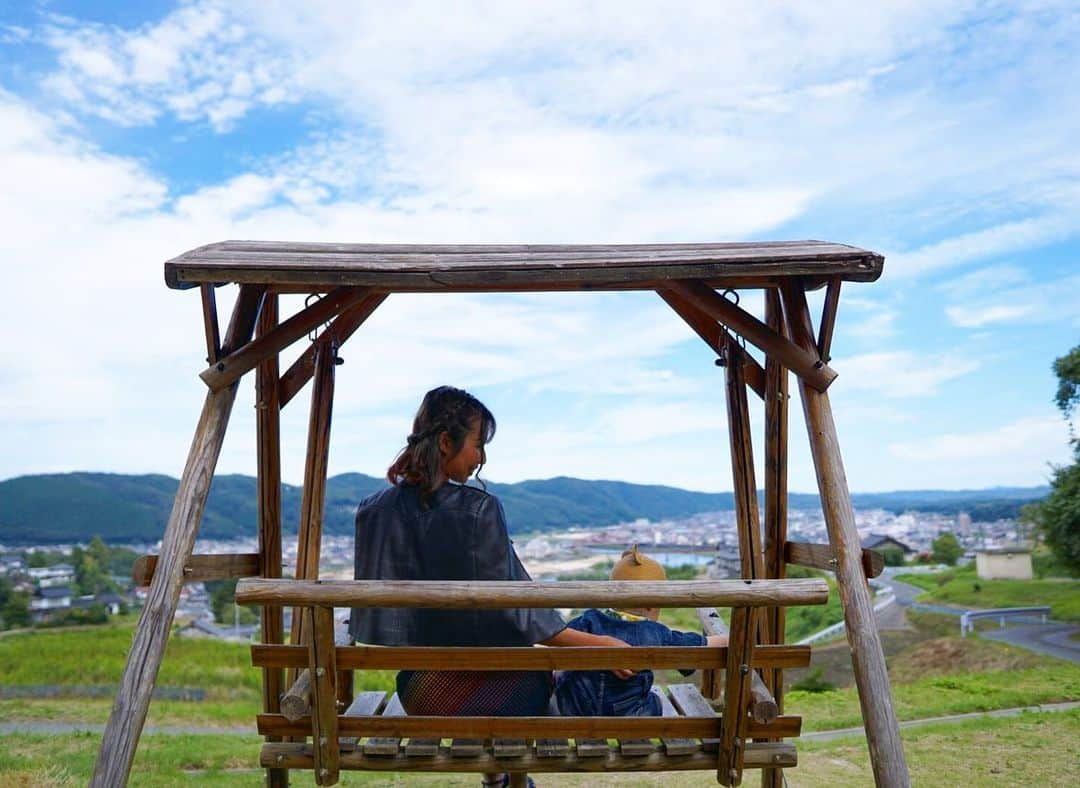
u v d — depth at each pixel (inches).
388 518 129.4
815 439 133.9
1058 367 1402.6
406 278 121.6
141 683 114.7
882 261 124.7
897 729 118.3
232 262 122.0
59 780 241.8
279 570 156.3
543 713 132.6
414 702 132.2
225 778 278.7
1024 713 371.6
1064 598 1866.4
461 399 133.5
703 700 144.9
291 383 159.8
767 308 164.9
